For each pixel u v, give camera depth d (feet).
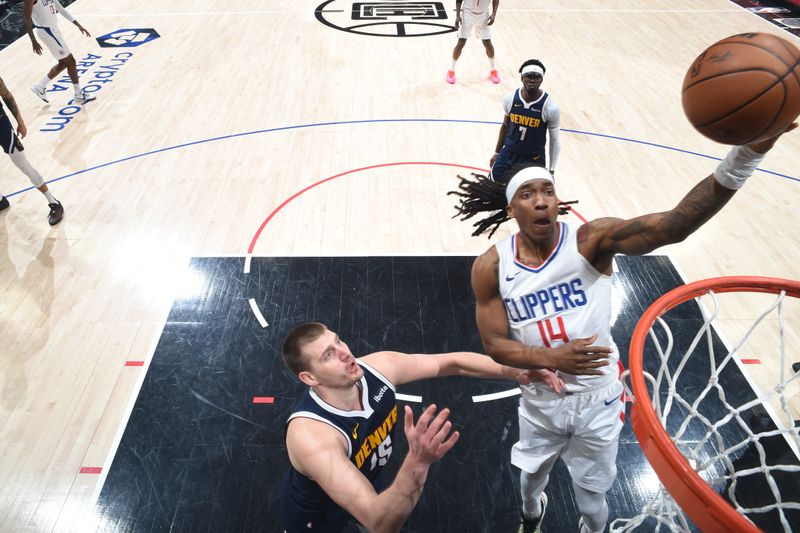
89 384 13.48
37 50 23.56
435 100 25.75
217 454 12.05
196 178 20.65
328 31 33.27
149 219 18.61
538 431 8.82
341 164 21.36
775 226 18.40
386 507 6.40
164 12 36.24
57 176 20.75
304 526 8.43
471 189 8.87
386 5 37.42
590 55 30.32
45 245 17.53
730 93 5.34
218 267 16.67
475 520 11.03
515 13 36.19
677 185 20.35
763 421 12.41
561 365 7.19
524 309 7.75
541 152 16.67
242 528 10.84
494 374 8.83
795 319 15.08
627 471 11.83
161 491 11.41
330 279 16.25
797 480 11.28
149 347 14.34
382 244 17.54
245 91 26.55
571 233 7.54
